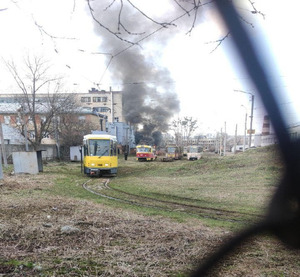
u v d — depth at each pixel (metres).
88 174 17.06
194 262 3.00
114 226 4.49
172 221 5.12
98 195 8.85
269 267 2.89
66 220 4.80
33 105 27.00
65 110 32.28
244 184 11.18
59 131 34.56
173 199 8.31
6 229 4.04
